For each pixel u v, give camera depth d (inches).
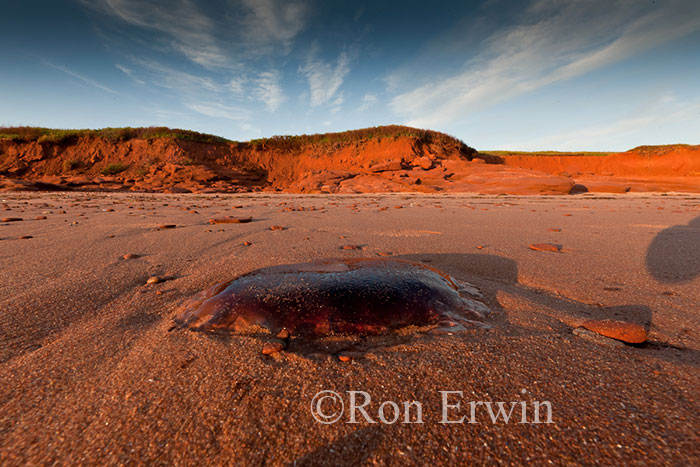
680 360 49.9
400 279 70.5
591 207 347.9
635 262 112.9
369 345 55.6
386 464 33.1
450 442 35.6
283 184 1018.7
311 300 63.1
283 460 33.6
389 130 1128.2
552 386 43.9
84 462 33.6
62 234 162.2
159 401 41.9
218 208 324.5
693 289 85.1
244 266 108.8
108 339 58.7
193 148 1055.6
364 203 411.8
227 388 44.3
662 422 36.8
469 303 71.6
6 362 51.6
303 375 47.3
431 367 48.9
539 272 103.3
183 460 33.7
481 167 879.7
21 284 87.7
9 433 37.3
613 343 55.1
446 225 205.2
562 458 33.1
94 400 42.6
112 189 762.8
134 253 126.2
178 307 73.2
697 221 217.9
